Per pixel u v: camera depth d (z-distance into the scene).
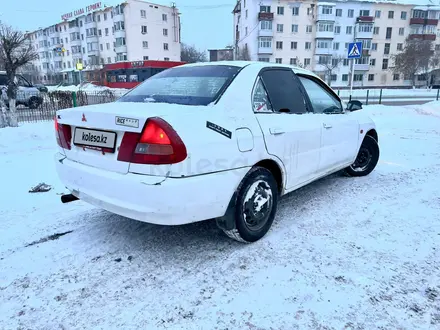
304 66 55.38
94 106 2.84
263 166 3.06
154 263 2.68
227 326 2.01
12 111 9.79
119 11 59.09
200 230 3.26
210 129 2.45
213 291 2.33
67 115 2.80
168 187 2.22
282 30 53.69
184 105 2.62
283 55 54.53
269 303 2.20
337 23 55.19
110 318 2.09
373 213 3.61
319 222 3.39
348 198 4.08
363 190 4.38
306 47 55.03
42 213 3.68
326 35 54.12
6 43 10.75
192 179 2.32
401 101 24.38
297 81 3.58
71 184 2.79
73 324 2.04
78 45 70.94
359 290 2.31
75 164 2.76
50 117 12.02
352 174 5.00
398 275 2.47
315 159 3.62
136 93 3.17
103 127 2.47
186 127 2.32
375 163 5.09
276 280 2.44
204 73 3.09
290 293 2.29
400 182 4.71
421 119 12.06
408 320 2.04
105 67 56.19
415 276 2.46
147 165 2.27
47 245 2.97
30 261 2.71
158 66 50.16
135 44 60.12
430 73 52.75
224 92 2.74
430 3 58.28
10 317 2.10
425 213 3.59
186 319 2.07
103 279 2.47
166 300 2.24
